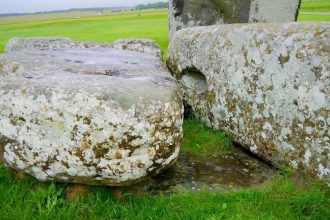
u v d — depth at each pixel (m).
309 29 3.30
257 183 3.51
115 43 6.55
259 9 6.67
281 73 3.46
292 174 3.44
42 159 2.81
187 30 5.19
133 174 2.83
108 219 2.87
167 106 2.91
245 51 3.90
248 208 3.02
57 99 2.71
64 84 2.88
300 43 3.29
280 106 3.50
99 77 3.28
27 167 2.91
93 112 2.68
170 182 3.46
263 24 3.89
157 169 2.98
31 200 2.94
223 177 3.60
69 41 6.67
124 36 18.34
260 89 3.71
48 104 2.71
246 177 3.61
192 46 4.88
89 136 2.69
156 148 2.85
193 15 6.84
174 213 2.94
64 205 2.96
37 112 2.73
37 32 26.38
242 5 6.66
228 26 4.37
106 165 2.75
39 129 2.76
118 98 2.73
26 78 3.19
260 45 3.71
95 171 2.78
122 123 2.69
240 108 4.03
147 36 17.94
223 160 3.97
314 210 2.96
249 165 3.85
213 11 6.75
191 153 4.09
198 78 5.06
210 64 4.50
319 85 3.09
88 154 2.72
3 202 2.92
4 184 3.20
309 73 3.18
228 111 4.23
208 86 4.59
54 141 2.74
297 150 3.37
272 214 2.94
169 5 7.09
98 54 5.02
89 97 2.70
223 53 4.25
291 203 3.07
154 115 2.80
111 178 2.84
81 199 2.99
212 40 4.47
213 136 4.35
